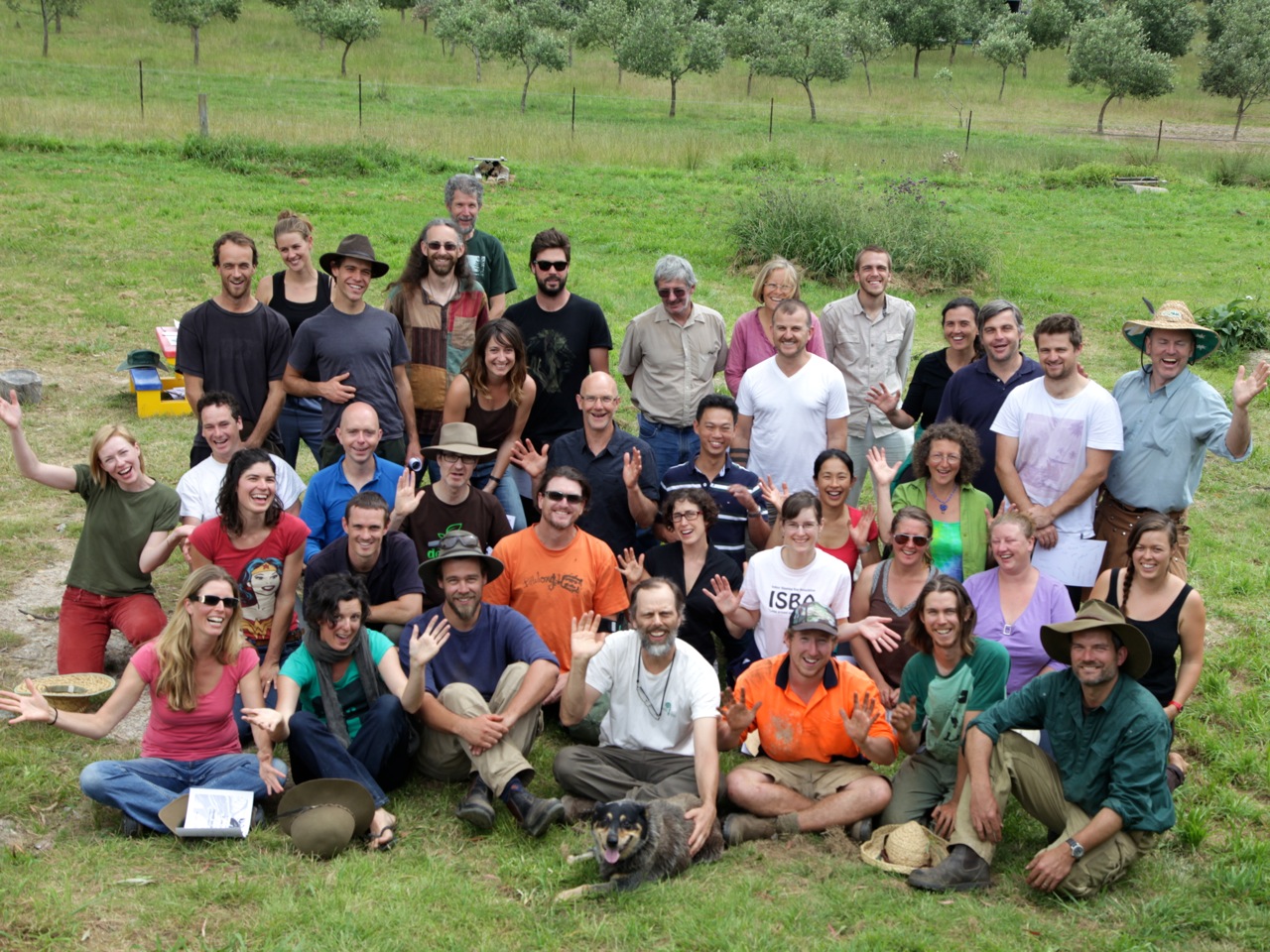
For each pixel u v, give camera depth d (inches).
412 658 208.7
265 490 236.1
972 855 198.8
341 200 828.6
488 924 181.6
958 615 214.4
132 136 992.2
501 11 2165.4
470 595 223.9
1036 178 1172.5
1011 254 821.9
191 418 435.8
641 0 2074.3
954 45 2628.0
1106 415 251.0
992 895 196.4
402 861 199.8
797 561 249.8
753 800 213.9
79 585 252.2
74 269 617.3
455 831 211.0
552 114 1617.9
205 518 261.6
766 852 207.2
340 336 283.4
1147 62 2003.0
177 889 185.2
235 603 209.0
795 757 221.0
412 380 305.6
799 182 1018.7
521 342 285.6
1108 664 193.9
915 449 260.7
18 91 1312.7
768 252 719.1
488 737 210.1
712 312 321.7
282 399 291.3
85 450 394.0
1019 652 236.1
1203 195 1114.1
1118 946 180.9
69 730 201.6
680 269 304.3
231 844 199.5
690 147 1138.0
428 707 213.5
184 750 211.9
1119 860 196.4
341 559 243.4
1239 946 184.7
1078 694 201.2
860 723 210.5
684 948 177.2
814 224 722.2
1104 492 264.4
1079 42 2114.9
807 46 2011.6
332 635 213.5
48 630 281.9
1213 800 229.3
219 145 930.7
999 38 2301.9
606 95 1948.8
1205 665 285.7
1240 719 260.4
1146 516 221.6
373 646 221.0
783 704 219.6
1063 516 254.5
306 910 180.1
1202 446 253.6
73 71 1576.0
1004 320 272.5
